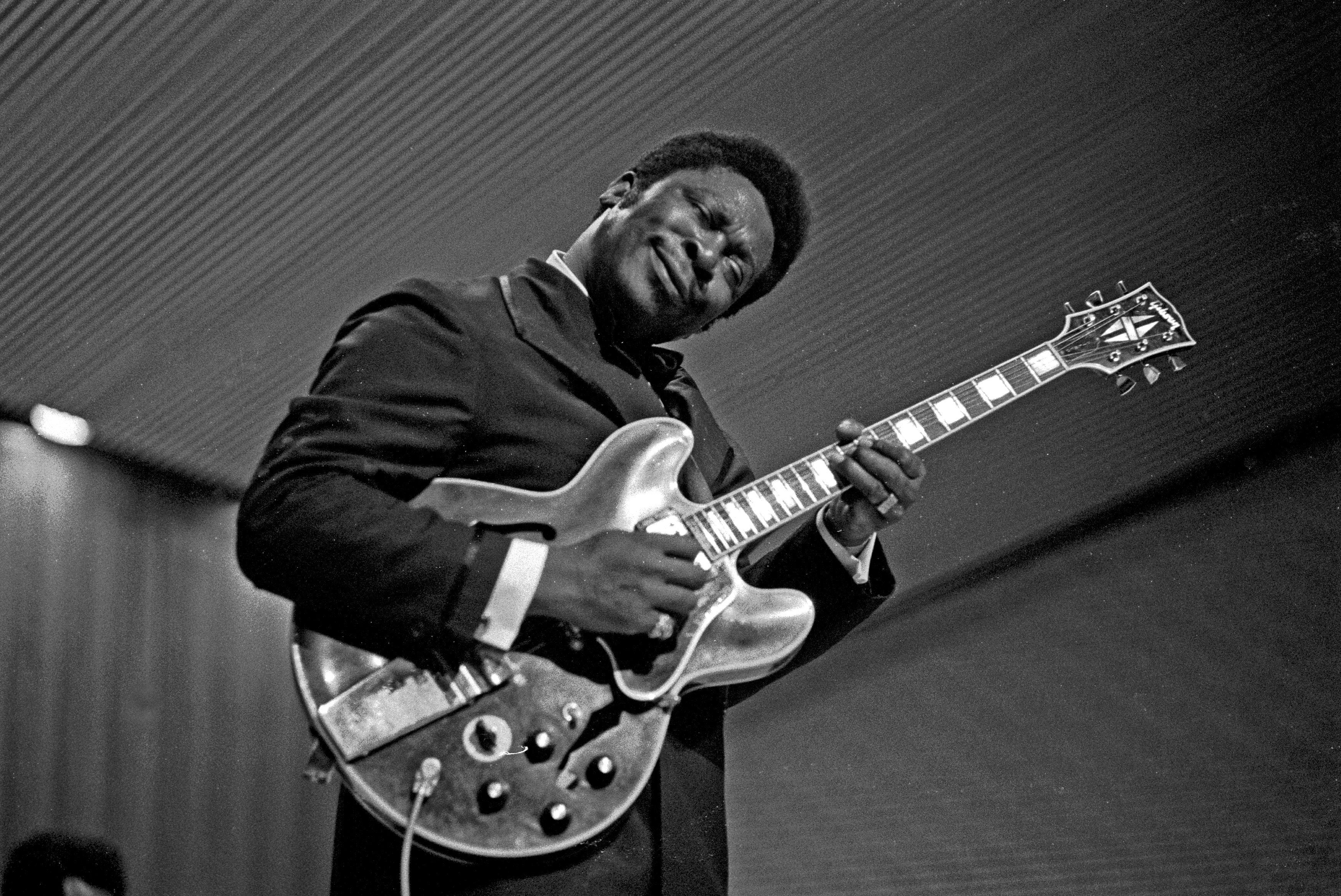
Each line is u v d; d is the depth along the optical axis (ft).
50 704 15.72
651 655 5.77
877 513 6.65
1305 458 15.15
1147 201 14.23
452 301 6.08
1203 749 14.79
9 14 11.89
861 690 15.79
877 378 15.19
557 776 5.52
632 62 12.67
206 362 15.62
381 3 12.00
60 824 15.33
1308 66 13.33
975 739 15.35
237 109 12.94
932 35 12.68
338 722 5.34
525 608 5.45
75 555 16.28
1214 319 14.79
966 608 15.79
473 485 5.85
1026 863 14.79
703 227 6.86
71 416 16.33
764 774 15.72
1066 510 15.62
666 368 7.01
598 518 5.93
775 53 12.72
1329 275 14.46
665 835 5.79
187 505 17.17
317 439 5.55
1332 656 14.61
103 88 12.70
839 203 13.96
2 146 13.17
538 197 13.85
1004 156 13.76
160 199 13.82
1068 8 12.57
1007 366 7.50
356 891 5.57
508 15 12.12
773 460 15.79
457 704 5.47
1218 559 15.29
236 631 17.11
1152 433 15.20
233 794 16.53
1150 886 14.47
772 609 6.09
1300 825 14.15
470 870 5.46
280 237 14.23
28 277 14.67
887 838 15.23
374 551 5.34
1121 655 15.26
